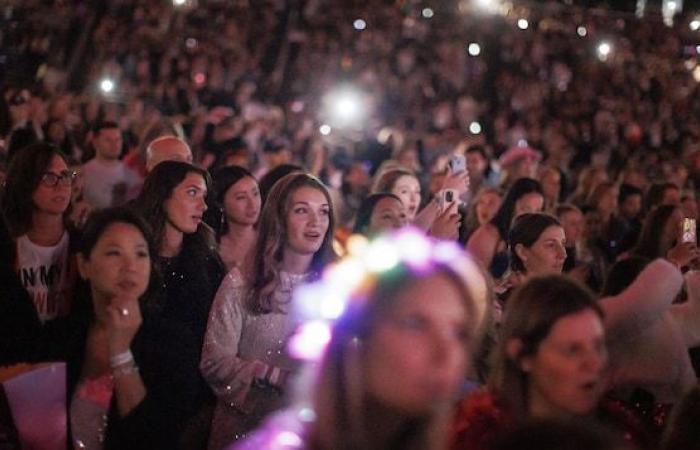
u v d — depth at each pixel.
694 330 8.27
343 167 21.88
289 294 7.43
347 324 3.68
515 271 8.94
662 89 38.53
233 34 38.78
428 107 34.56
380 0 44.56
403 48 39.81
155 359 6.47
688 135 30.28
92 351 6.43
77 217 10.39
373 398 3.64
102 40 34.97
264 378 7.14
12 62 33.53
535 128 30.86
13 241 7.20
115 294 6.30
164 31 37.31
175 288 8.17
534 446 2.86
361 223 10.28
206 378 7.26
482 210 12.91
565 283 5.50
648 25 45.56
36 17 35.47
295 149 22.64
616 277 8.35
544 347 5.37
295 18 41.34
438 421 3.64
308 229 7.47
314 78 36.19
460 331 3.67
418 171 19.48
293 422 3.86
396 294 3.64
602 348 5.44
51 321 6.68
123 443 6.24
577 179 22.80
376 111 34.00
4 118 19.14
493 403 5.22
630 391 7.34
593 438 2.84
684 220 9.38
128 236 6.37
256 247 7.52
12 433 6.05
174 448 6.48
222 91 30.73
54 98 20.38
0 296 6.96
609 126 31.48
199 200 8.41
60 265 7.98
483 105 35.59
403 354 3.61
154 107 26.89
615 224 13.98
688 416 4.73
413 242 3.92
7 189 7.93
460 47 40.34
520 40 41.69
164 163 8.51
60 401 6.10
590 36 44.06
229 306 7.39
